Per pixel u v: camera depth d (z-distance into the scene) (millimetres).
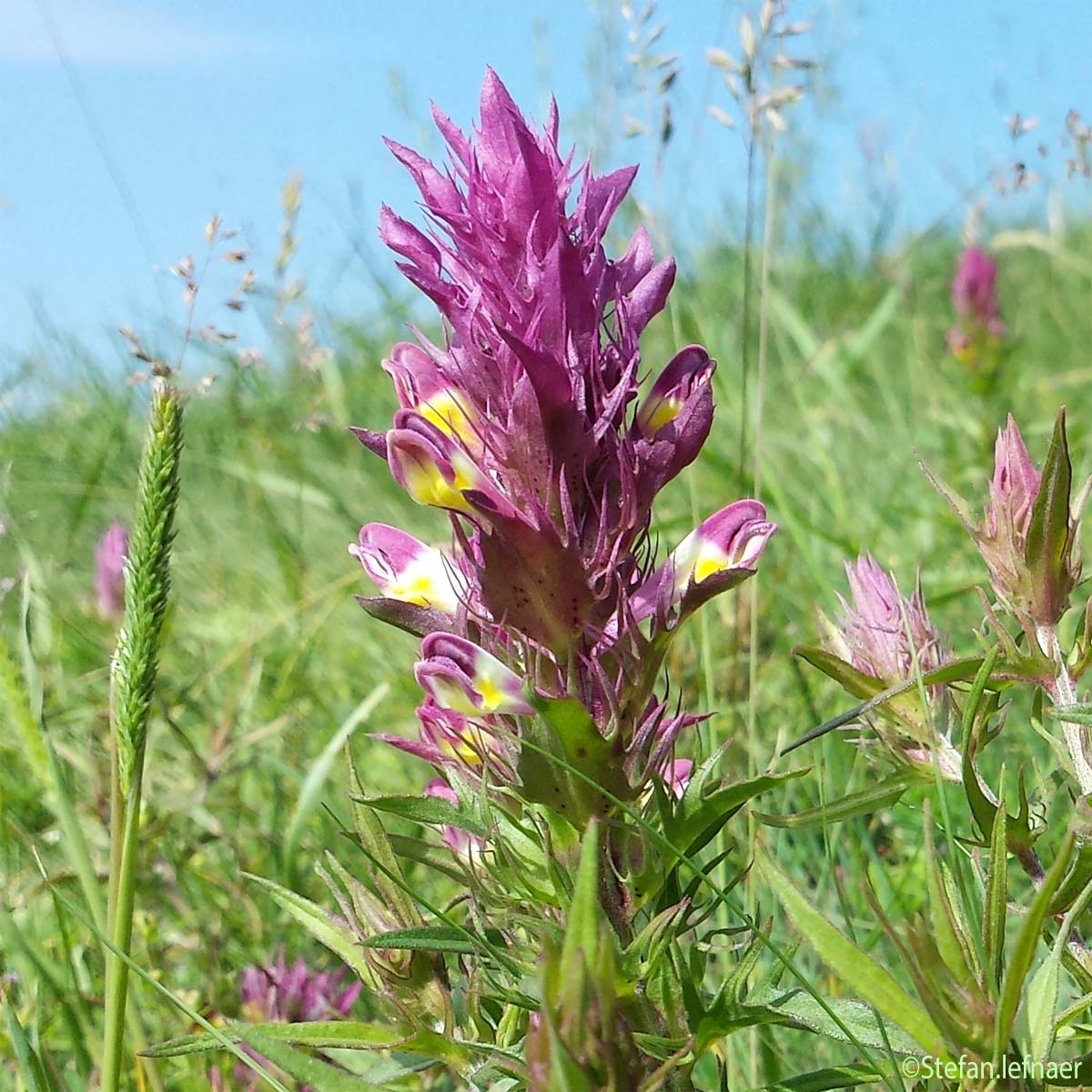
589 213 236
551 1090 194
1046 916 243
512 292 230
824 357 657
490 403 235
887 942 332
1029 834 247
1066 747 257
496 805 238
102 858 377
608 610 235
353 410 759
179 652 558
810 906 219
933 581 483
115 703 259
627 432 238
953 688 268
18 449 730
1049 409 694
